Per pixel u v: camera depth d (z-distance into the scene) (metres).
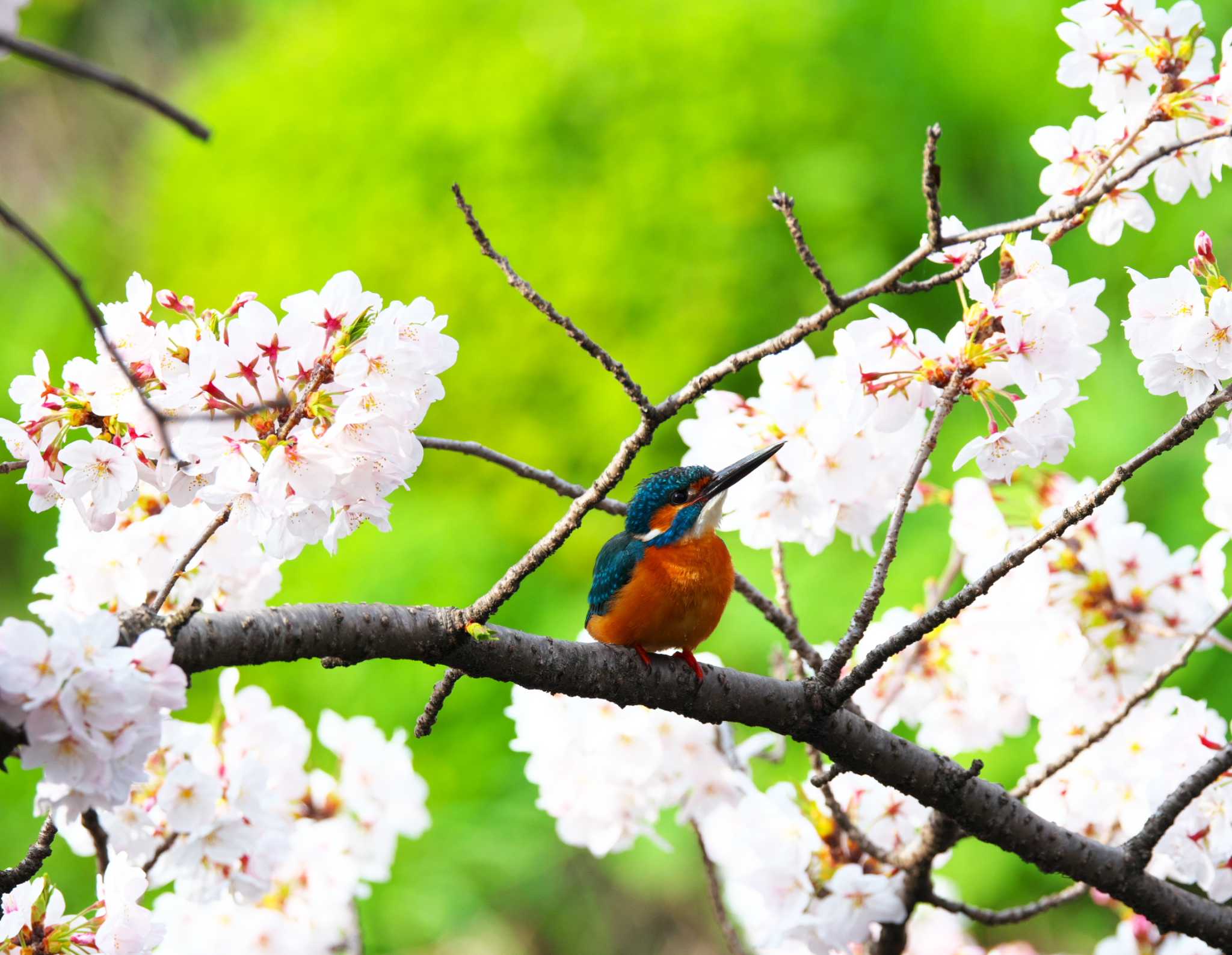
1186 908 6.35
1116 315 8.87
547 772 6.49
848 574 8.44
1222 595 6.40
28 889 6.28
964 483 6.43
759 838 6.42
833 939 6.40
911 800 6.45
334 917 6.54
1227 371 6.29
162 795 6.35
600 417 9.27
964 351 6.30
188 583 6.38
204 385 6.23
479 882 8.55
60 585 6.38
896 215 9.45
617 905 9.16
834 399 6.39
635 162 9.54
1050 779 6.45
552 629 8.91
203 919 6.50
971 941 6.66
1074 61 6.36
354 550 9.21
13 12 6.13
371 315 6.25
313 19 12.09
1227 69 6.33
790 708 6.32
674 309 9.27
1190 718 6.38
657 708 6.33
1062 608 6.43
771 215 9.36
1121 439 8.30
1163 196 6.37
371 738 6.54
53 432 6.26
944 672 6.50
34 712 6.16
